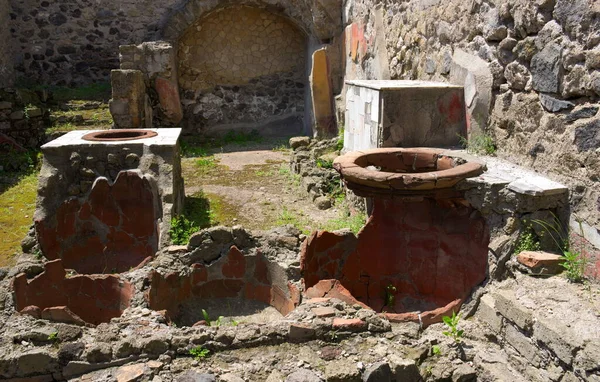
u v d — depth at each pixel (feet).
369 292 12.96
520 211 9.80
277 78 33.06
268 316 11.09
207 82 32.22
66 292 10.66
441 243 11.98
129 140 16.69
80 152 16.08
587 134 9.52
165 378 7.73
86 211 16.08
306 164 21.62
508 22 12.14
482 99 13.11
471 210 11.18
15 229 17.51
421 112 13.79
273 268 11.46
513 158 12.04
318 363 8.09
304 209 18.57
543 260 9.25
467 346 8.91
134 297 9.95
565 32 10.08
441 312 9.78
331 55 27.81
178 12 29.81
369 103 14.57
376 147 14.10
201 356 8.19
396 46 19.92
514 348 8.60
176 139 17.10
